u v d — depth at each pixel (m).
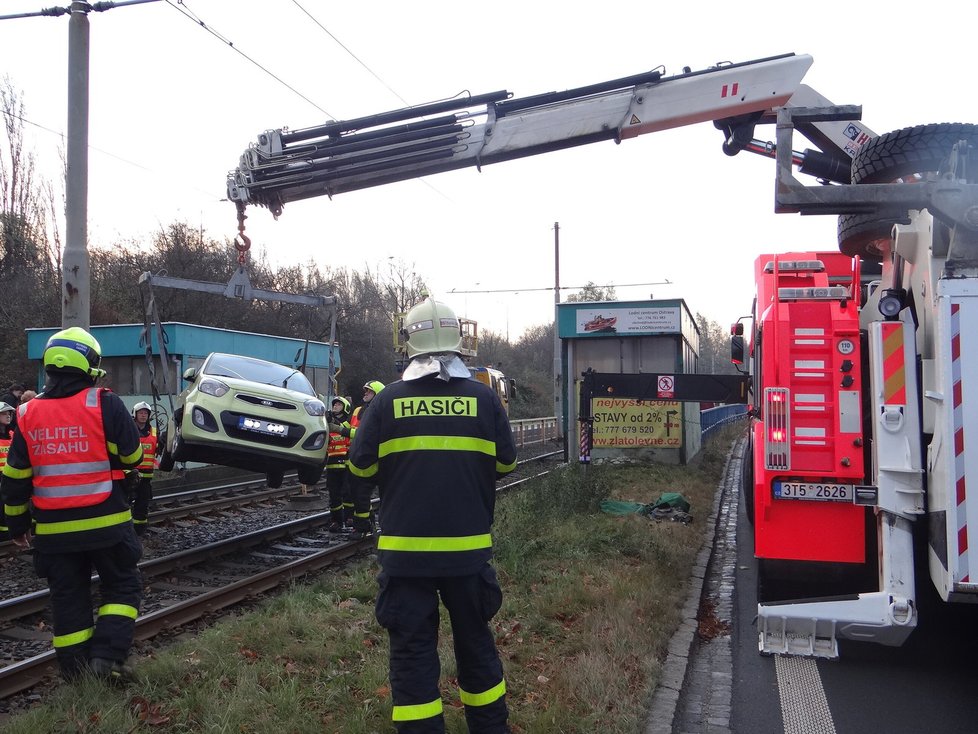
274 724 4.15
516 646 5.58
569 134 7.46
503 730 3.66
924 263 5.31
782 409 5.90
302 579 7.96
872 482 5.69
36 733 3.98
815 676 5.58
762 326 6.12
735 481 17.61
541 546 8.65
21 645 5.96
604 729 4.35
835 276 7.19
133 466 4.86
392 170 7.45
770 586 6.15
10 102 29.09
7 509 4.73
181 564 8.55
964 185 4.65
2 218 28.28
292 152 7.38
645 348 19.73
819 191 5.05
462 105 7.47
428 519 3.54
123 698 4.45
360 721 4.18
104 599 4.88
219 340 21.94
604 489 11.98
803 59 7.48
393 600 3.57
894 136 5.64
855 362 5.81
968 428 4.55
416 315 3.83
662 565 8.17
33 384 26.02
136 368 21.56
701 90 7.48
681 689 5.27
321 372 27.25
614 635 5.74
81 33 8.90
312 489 15.95
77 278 8.84
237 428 9.49
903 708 5.01
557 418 29.56
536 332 70.38
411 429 3.61
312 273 41.34
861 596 5.53
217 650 5.18
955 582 4.53
